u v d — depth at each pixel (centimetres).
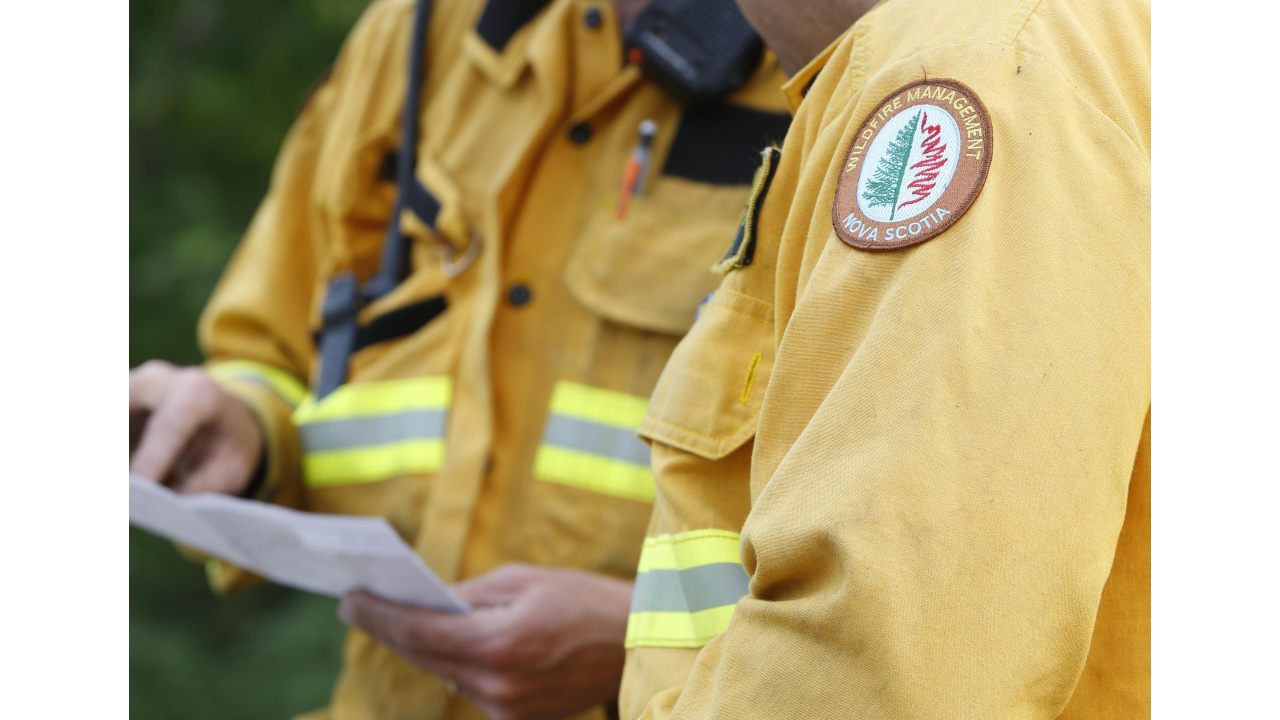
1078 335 140
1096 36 161
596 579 187
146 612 438
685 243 188
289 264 210
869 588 132
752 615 150
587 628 185
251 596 449
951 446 136
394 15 206
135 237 455
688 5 189
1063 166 146
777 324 167
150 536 443
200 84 472
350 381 199
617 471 190
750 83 189
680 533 170
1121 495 140
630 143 192
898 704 130
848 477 140
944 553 133
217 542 191
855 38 167
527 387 192
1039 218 143
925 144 154
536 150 194
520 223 194
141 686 399
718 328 170
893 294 147
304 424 200
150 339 437
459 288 196
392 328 198
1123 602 163
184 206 461
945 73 157
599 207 192
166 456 195
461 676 185
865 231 155
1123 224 145
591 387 191
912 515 134
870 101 165
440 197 197
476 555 191
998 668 132
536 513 191
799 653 141
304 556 186
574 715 188
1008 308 140
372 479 196
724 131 189
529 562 191
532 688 185
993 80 153
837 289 157
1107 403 139
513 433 192
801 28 172
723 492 170
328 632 399
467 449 192
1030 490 134
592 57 194
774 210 170
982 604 132
